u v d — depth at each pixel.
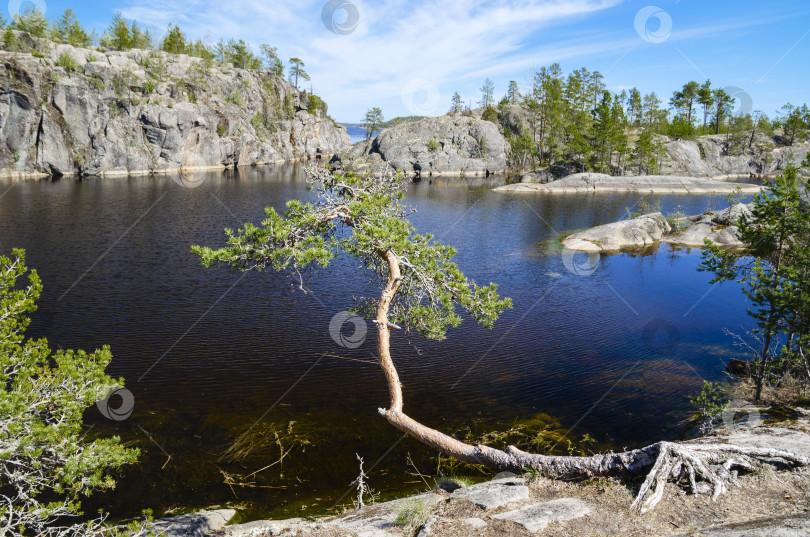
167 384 14.58
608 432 12.19
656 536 5.68
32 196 58.03
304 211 9.73
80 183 75.19
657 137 109.12
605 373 15.88
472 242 38.47
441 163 110.81
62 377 6.70
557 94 108.44
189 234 37.22
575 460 7.77
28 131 84.81
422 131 117.06
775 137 121.56
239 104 131.50
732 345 18.14
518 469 8.21
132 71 104.00
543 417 12.96
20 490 6.12
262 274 27.45
